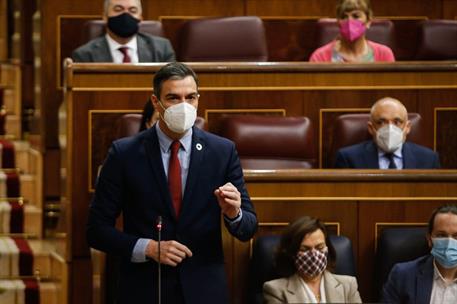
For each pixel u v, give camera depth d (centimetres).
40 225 1195
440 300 808
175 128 745
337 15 1180
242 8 1305
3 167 1266
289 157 1024
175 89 747
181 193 764
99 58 1116
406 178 892
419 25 1255
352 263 840
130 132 968
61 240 1059
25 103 1392
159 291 730
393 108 1005
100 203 769
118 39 1122
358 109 1092
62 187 1066
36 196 1215
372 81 1093
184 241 759
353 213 891
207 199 763
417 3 1338
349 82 1090
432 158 1020
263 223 883
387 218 893
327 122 1089
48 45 1233
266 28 1312
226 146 775
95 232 764
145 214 761
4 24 1503
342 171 890
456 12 1342
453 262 793
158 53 1135
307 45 1315
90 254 1007
